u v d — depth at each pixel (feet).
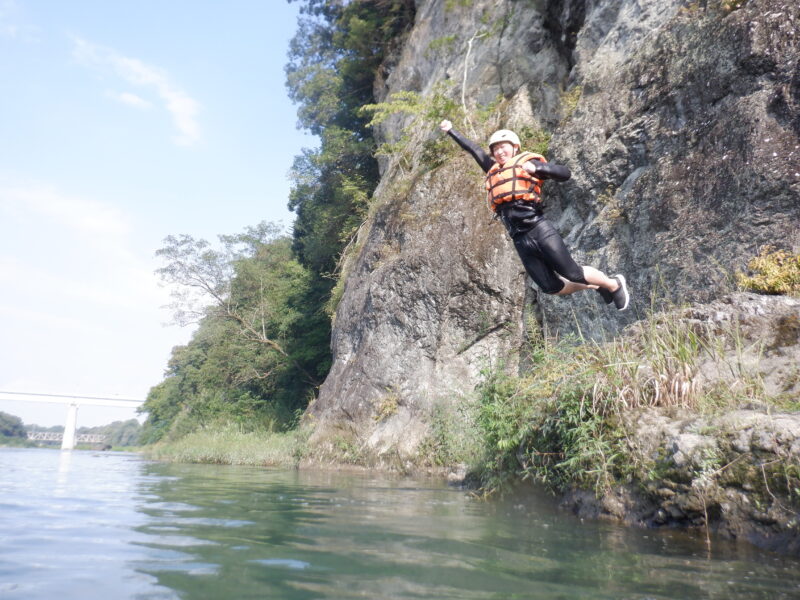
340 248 84.64
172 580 8.19
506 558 10.13
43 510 15.46
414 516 15.33
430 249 41.88
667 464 13.84
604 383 16.61
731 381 16.14
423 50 68.64
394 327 42.34
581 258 30.53
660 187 26.89
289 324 91.09
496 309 38.75
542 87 46.91
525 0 51.83
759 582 8.77
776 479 11.84
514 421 19.93
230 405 91.97
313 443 43.52
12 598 7.22
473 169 43.80
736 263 22.31
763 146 22.93
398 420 39.34
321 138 100.68
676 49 29.01
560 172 17.10
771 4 24.89
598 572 9.26
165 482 25.48
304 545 10.93
